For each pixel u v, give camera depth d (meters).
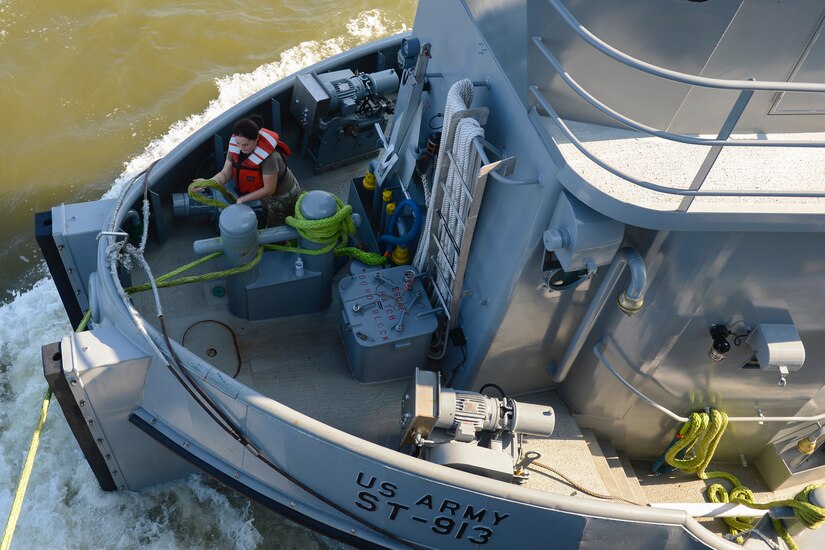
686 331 4.13
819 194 3.27
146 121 7.92
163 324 4.14
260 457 4.26
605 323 4.27
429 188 4.77
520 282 3.96
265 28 8.86
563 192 3.52
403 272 4.80
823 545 4.85
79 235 4.81
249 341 4.89
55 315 6.40
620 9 3.26
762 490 5.16
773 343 4.04
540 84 3.54
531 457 4.42
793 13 3.38
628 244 3.81
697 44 3.40
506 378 4.70
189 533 5.17
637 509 4.04
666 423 4.77
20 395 5.86
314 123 5.66
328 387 4.74
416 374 4.17
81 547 5.09
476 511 4.06
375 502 4.22
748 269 3.79
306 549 5.17
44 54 8.28
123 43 8.48
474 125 3.79
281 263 4.83
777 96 3.71
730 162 3.66
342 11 9.16
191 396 4.23
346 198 5.83
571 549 4.23
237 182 4.76
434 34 4.76
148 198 5.00
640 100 3.61
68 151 7.62
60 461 5.47
